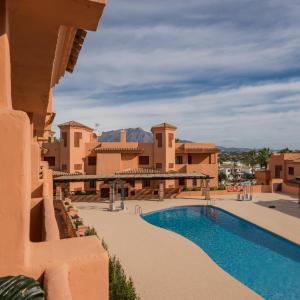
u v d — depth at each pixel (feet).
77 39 17.81
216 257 64.39
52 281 7.56
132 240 71.41
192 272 51.52
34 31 12.23
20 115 7.56
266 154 280.31
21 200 7.58
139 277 49.16
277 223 89.30
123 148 149.48
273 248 70.28
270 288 48.11
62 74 23.02
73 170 141.49
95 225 86.58
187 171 153.79
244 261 61.52
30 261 8.25
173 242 69.92
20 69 17.79
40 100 26.25
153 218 108.06
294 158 163.63
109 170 144.25
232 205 122.52
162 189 135.33
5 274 7.59
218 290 44.68
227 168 418.51
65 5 9.79
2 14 8.69
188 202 130.41
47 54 15.15
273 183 159.12
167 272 51.44
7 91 8.59
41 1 9.48
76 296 8.45
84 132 147.43
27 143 7.77
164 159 150.51
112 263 39.75
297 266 58.03
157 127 151.23
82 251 9.13
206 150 164.04
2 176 7.43
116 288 32.99
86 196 132.67
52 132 158.92
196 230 91.20
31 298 6.97
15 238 7.62
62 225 53.31
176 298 42.01
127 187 141.08
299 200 125.39
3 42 8.59
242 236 82.53
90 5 9.70
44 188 30.94
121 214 104.27
